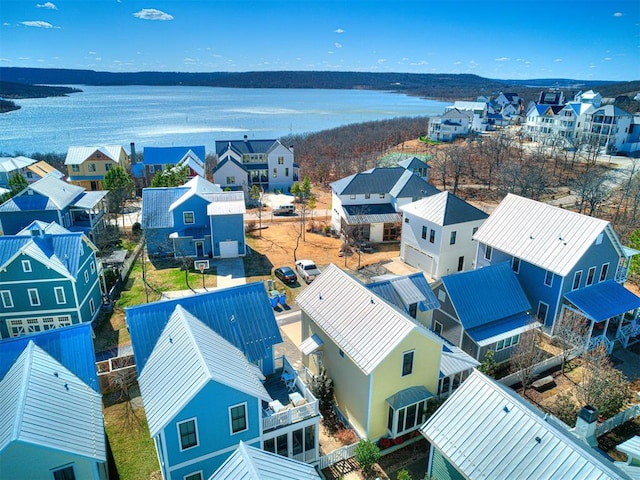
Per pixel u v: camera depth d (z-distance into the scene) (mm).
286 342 33406
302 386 23609
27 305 33594
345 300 26234
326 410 26438
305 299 28047
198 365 18781
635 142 103250
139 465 22203
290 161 81875
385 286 29125
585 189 64750
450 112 128875
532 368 28625
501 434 17250
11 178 72625
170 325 22656
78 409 19484
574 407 25125
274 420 20875
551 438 16109
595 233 32281
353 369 23688
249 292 25656
